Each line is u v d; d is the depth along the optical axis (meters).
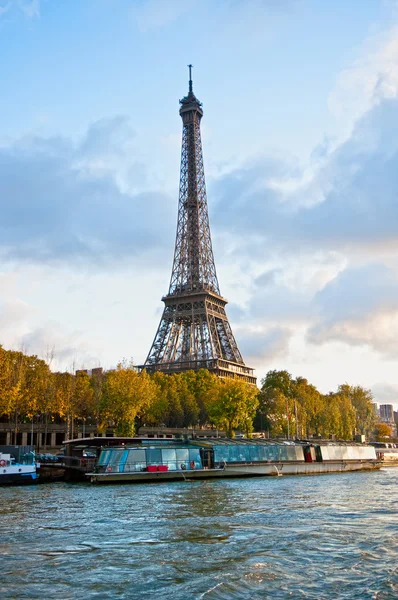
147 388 129.75
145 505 51.38
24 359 124.44
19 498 56.72
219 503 53.03
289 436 162.25
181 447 82.06
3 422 142.25
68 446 87.50
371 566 29.70
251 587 26.33
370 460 109.44
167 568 29.31
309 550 33.16
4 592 25.67
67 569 29.19
